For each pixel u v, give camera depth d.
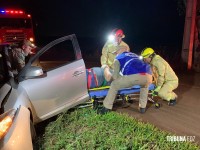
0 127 2.94
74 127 4.84
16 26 14.90
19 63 5.50
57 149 4.08
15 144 2.91
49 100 4.56
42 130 4.79
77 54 4.93
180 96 6.92
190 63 10.72
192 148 4.03
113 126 4.72
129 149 4.05
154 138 4.34
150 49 5.73
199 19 10.26
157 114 5.59
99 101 5.70
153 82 5.98
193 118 5.41
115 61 5.28
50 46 4.66
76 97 4.96
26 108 3.71
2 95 3.84
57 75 4.61
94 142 4.18
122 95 5.86
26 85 4.30
